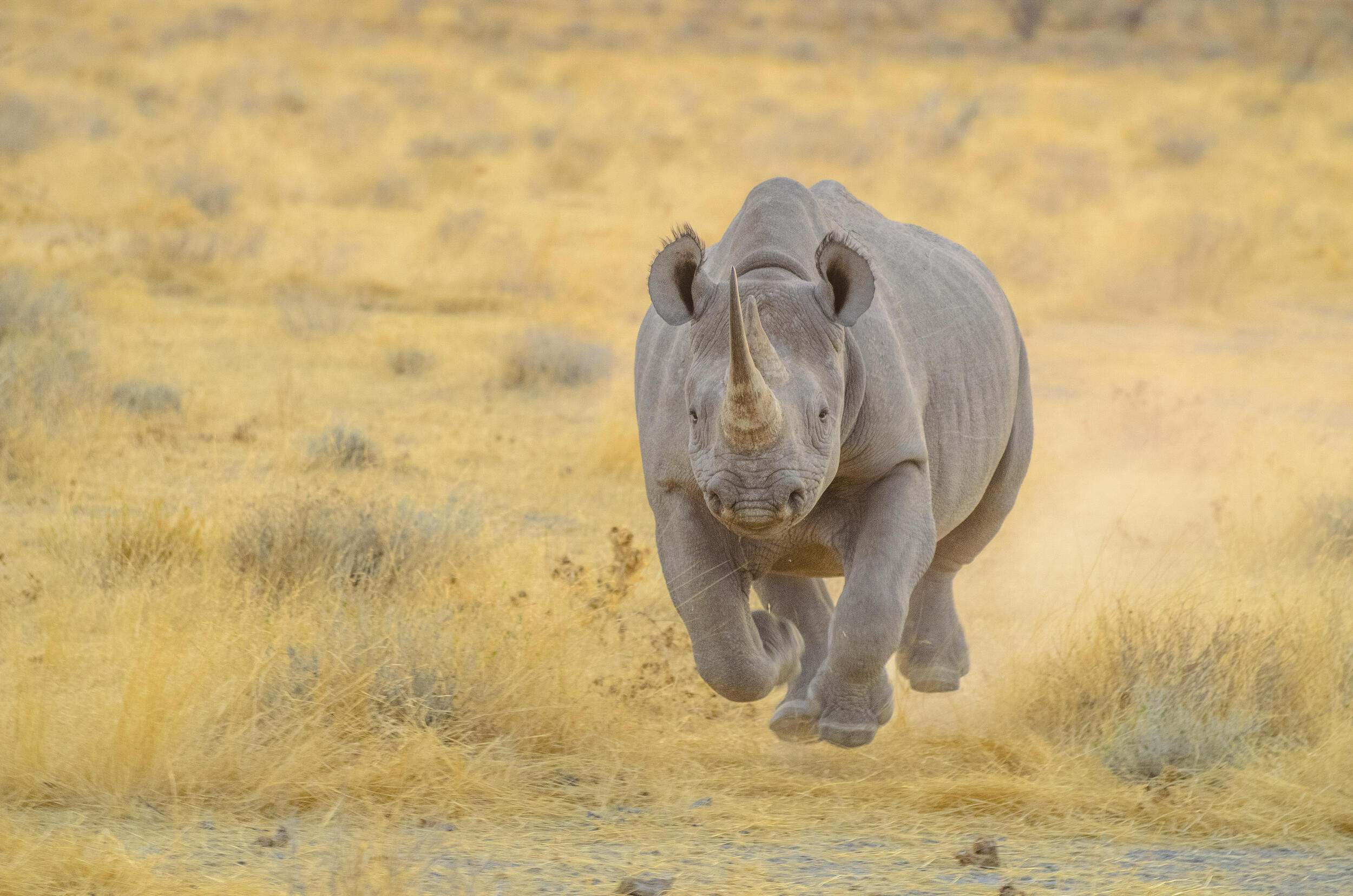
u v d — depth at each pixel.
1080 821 13.89
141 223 59.50
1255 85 149.88
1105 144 107.56
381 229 63.09
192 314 43.53
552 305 47.88
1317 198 83.38
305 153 84.88
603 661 17.56
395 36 174.62
